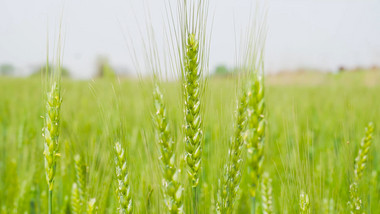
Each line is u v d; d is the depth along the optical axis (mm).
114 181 540
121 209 535
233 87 529
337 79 3355
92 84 542
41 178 703
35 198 702
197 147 527
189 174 532
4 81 2828
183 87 529
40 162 702
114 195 542
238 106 525
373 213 620
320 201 566
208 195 614
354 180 596
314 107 1667
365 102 1144
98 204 577
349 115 625
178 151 552
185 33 523
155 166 540
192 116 524
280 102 1479
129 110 1036
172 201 515
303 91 2482
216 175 559
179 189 516
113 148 537
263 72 487
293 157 568
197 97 523
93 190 578
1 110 1413
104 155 587
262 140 484
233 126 530
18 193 679
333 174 646
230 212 531
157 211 553
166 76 522
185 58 524
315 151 815
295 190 556
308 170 546
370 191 637
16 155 750
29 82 2820
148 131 540
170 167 515
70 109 1131
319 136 1005
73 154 628
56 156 526
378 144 716
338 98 1866
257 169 485
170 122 524
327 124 1201
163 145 514
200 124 527
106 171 589
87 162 600
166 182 516
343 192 623
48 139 522
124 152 536
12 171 697
